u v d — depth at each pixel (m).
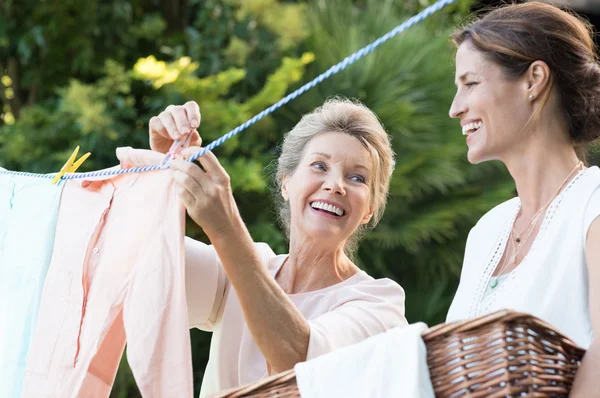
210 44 7.80
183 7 8.38
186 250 3.05
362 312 2.84
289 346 2.57
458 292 2.57
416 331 1.99
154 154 2.86
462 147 7.57
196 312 3.05
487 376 1.90
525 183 2.47
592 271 2.19
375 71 7.57
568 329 2.21
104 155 7.30
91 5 7.86
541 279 2.28
